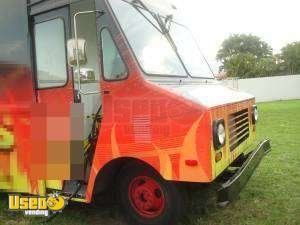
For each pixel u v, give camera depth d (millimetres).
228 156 5031
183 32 6414
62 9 5258
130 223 5188
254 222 5301
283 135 12172
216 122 4535
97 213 5785
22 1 5531
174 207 4820
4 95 5676
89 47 5277
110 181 5223
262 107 25062
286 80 34938
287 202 6023
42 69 5449
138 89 4688
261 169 7926
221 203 4496
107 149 4867
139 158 4668
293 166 8141
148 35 5285
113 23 4859
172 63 5496
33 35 5508
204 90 5301
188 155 4410
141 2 5531
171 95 4520
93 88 5277
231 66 45688
